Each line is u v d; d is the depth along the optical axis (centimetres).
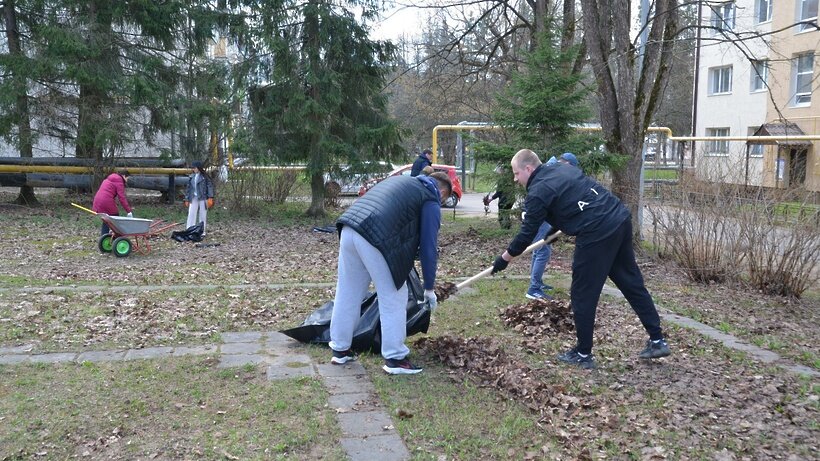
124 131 1719
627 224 509
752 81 2748
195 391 454
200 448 372
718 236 904
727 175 952
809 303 823
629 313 703
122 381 472
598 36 1159
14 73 1631
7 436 382
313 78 1564
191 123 1798
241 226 1528
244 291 787
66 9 1705
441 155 3092
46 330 596
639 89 1144
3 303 695
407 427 401
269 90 1638
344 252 491
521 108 1146
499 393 456
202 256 1084
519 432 399
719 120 2970
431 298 493
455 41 1638
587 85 1143
